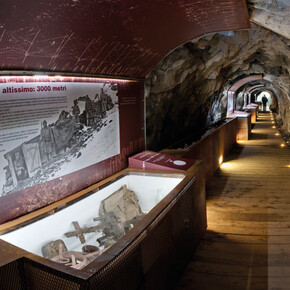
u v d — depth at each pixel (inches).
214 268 131.7
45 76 101.7
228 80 522.6
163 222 102.3
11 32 73.4
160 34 129.8
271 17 132.8
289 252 144.9
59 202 110.8
